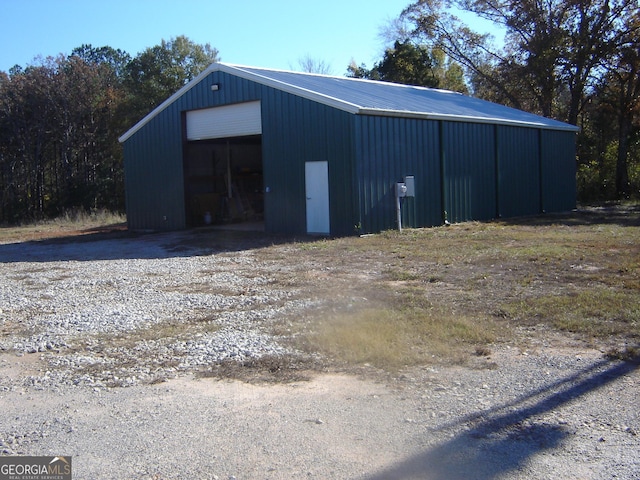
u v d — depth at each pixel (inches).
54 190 1512.1
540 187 985.5
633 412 188.9
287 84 711.7
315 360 246.8
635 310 298.7
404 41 1770.4
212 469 162.9
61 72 1485.0
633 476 152.6
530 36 1504.7
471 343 261.1
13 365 262.7
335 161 675.4
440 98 968.3
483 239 610.2
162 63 1681.8
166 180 877.2
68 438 185.8
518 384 214.4
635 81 1366.9
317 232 701.3
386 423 187.2
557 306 313.4
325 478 156.6
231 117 789.2
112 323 323.9
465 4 1614.2
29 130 1435.8
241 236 737.0
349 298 353.1
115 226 1061.8
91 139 1526.8
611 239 573.3
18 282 474.3
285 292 383.2
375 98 772.0
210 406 206.1
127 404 211.3
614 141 1497.3
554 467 158.1
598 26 1366.9
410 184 707.4
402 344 259.9
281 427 187.2
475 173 837.2
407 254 521.0
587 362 233.9
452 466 160.4
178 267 516.7
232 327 302.7
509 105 1672.0
